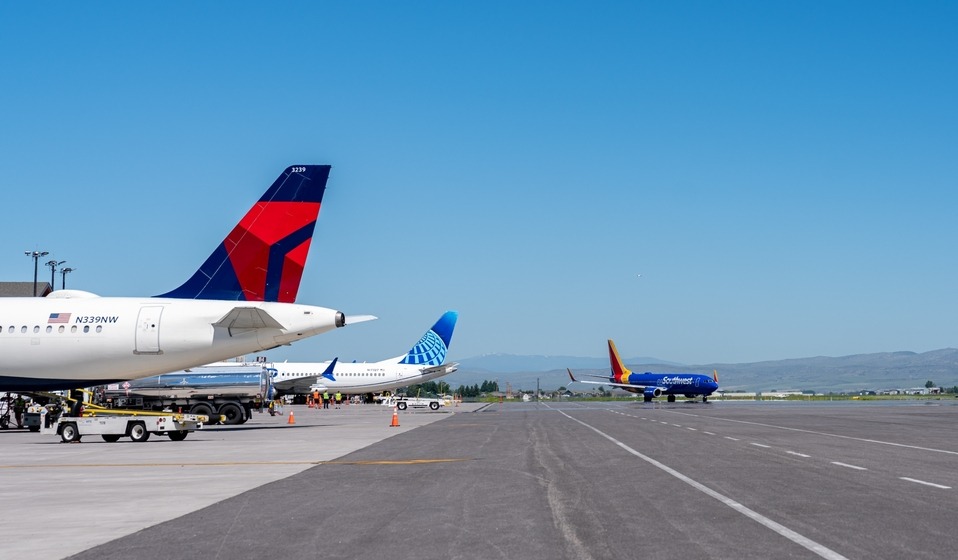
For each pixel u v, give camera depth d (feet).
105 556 37.76
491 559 35.22
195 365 135.74
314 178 136.26
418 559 35.55
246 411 194.90
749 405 373.81
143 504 55.21
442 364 352.49
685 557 34.76
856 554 34.99
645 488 59.47
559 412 258.78
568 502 52.70
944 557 34.22
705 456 87.30
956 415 219.20
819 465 76.33
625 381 504.02
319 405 339.36
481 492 58.75
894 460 81.61
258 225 135.74
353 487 63.16
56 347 132.26
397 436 134.10
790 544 37.40
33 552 38.83
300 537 41.63
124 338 132.16
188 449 108.68
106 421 127.13
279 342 134.51
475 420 198.70
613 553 35.94
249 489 62.90
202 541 41.06
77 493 61.67
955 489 57.67
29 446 118.93
